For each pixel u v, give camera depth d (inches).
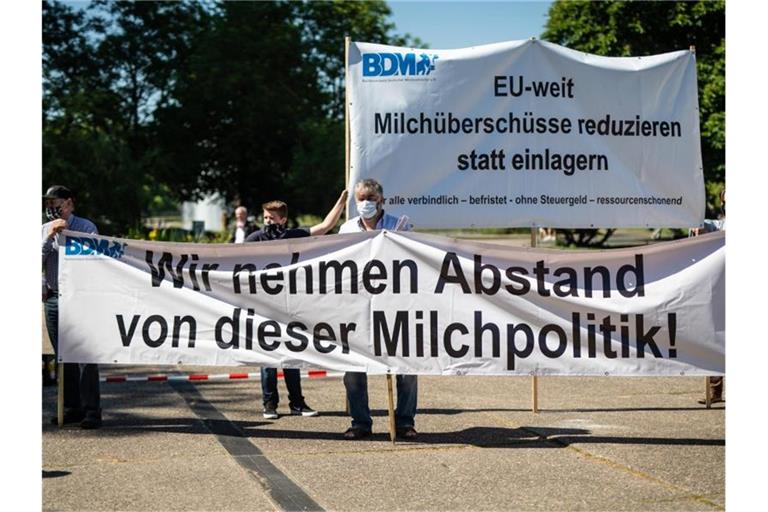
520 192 368.2
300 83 1700.3
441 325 303.9
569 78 370.0
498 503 236.1
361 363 305.7
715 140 1336.1
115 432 315.6
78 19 1672.0
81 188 1425.9
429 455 284.2
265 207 352.2
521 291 301.7
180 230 1104.2
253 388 404.2
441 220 366.0
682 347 298.7
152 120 1723.7
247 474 262.7
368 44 364.8
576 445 294.4
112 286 316.8
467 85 365.7
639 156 374.0
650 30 1369.3
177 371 455.8
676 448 290.5
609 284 299.9
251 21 1689.2
